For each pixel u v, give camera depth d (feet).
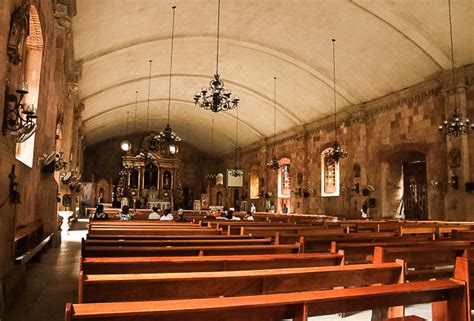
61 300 17.99
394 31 49.26
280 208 93.09
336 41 55.21
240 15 51.75
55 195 34.76
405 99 58.59
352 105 68.28
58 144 42.78
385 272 11.93
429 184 53.57
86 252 15.28
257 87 78.02
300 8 49.11
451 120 47.65
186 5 48.39
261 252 17.11
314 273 10.93
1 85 16.58
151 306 7.08
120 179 121.39
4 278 17.02
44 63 28.27
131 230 25.00
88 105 79.41
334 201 72.74
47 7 28.32
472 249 16.35
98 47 53.93
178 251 16.19
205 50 63.21
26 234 21.77
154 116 107.45
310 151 82.84
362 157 65.57
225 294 9.98
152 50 61.31
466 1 41.52
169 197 122.42
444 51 48.73
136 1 45.37
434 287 9.69
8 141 19.75
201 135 123.44
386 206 61.62
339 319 15.57
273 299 7.86
